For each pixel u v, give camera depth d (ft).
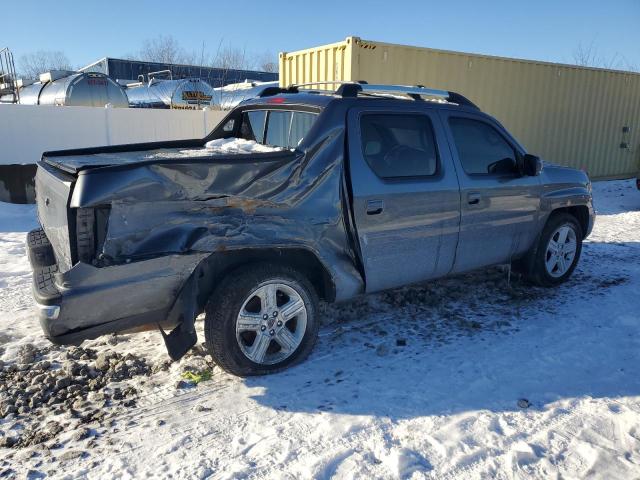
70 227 10.18
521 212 16.69
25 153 41.57
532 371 12.77
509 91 39.63
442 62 35.17
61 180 10.82
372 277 13.71
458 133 15.39
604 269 21.18
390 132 13.92
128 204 10.34
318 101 13.66
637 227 29.63
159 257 10.64
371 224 13.26
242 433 10.39
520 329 15.20
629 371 12.82
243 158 11.43
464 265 15.75
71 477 9.16
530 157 16.20
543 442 10.05
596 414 10.96
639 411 11.09
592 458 9.61
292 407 11.25
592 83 45.47
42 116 41.70
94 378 12.46
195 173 10.93
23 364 12.97
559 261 18.60
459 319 15.74
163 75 101.50
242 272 11.84
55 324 10.11
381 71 32.53
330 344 14.16
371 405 11.30
